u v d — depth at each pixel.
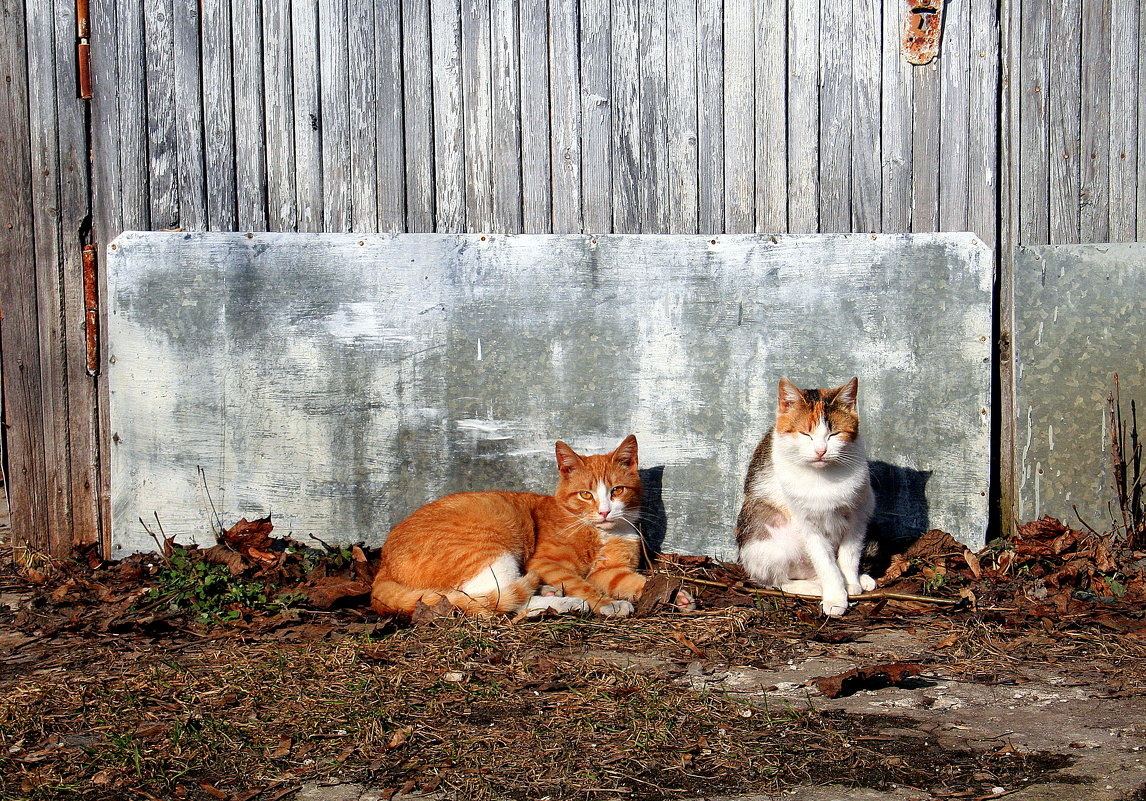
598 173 4.84
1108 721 2.90
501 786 2.55
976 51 4.74
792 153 4.80
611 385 4.83
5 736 2.85
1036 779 2.52
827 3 4.75
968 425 4.74
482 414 4.85
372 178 4.84
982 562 4.56
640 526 4.85
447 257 4.79
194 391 4.82
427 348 4.82
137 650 3.68
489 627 3.76
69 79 4.75
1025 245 4.80
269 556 4.62
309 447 4.85
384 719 2.94
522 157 4.84
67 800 2.51
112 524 4.85
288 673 3.32
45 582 4.61
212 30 4.77
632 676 3.28
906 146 4.79
